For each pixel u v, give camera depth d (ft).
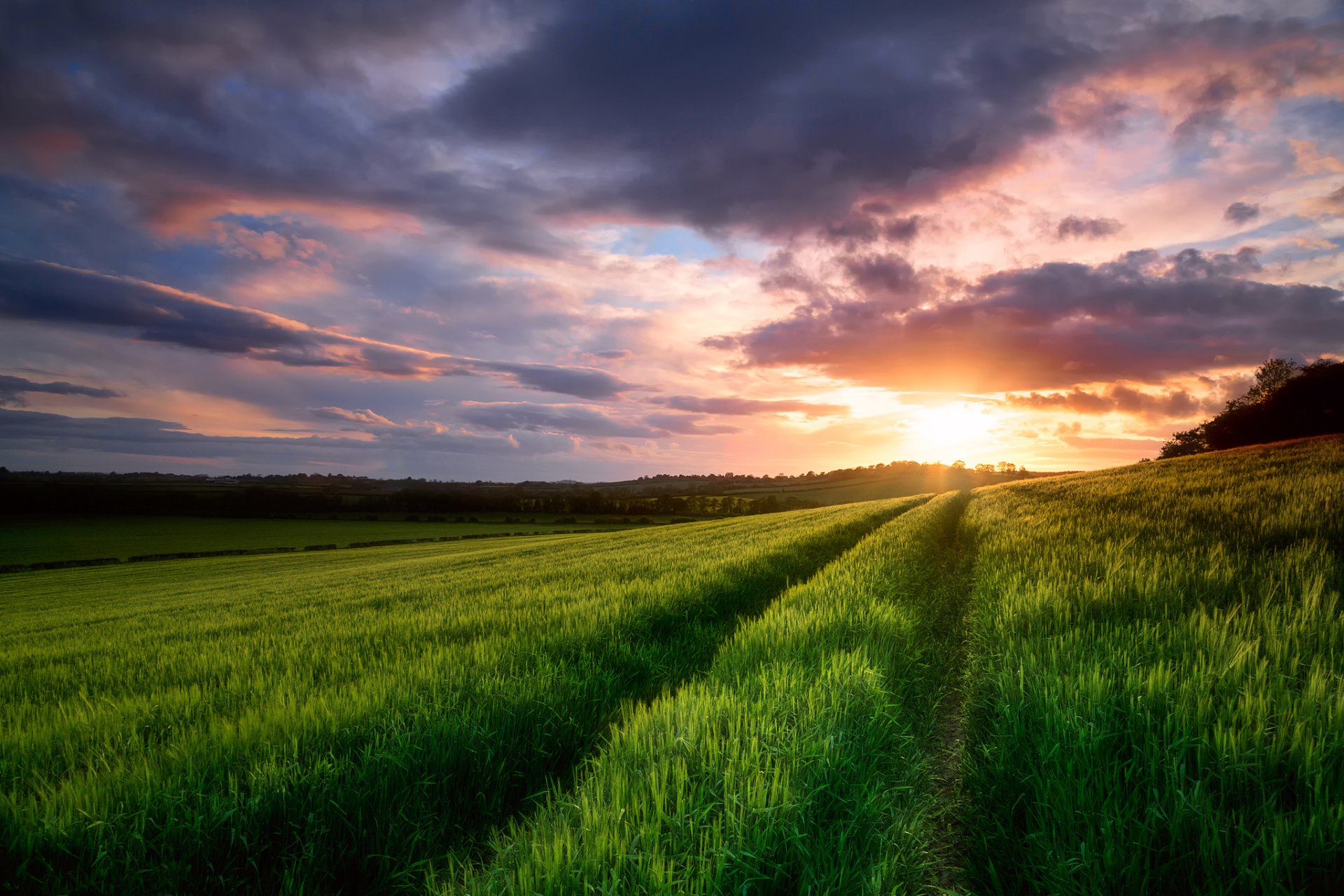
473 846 11.50
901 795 11.68
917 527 55.88
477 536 252.01
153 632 39.60
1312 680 10.36
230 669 21.90
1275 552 23.45
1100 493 65.46
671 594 27.22
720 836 8.46
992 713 13.52
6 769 12.97
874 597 23.81
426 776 11.97
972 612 24.64
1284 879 7.22
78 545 214.28
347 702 14.60
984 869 9.62
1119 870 7.77
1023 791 10.16
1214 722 9.89
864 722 12.46
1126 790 9.12
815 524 80.48
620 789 10.01
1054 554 28.58
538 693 15.06
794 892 8.38
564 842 8.70
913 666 18.20
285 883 9.73
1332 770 8.31
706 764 10.55
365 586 64.64
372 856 10.42
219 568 149.79
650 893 7.65
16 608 93.09
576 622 22.94
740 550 48.98
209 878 9.71
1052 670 12.74
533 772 13.64
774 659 16.66
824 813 9.63
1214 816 8.01
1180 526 32.96
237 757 12.12
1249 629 14.15
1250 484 49.93
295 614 40.37
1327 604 14.97
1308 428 156.97
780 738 11.07
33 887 9.30
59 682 23.53
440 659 18.52
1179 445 269.44
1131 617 17.20
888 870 8.94
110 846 9.62
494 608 30.01
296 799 10.69
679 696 14.26
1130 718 10.19
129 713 16.43
